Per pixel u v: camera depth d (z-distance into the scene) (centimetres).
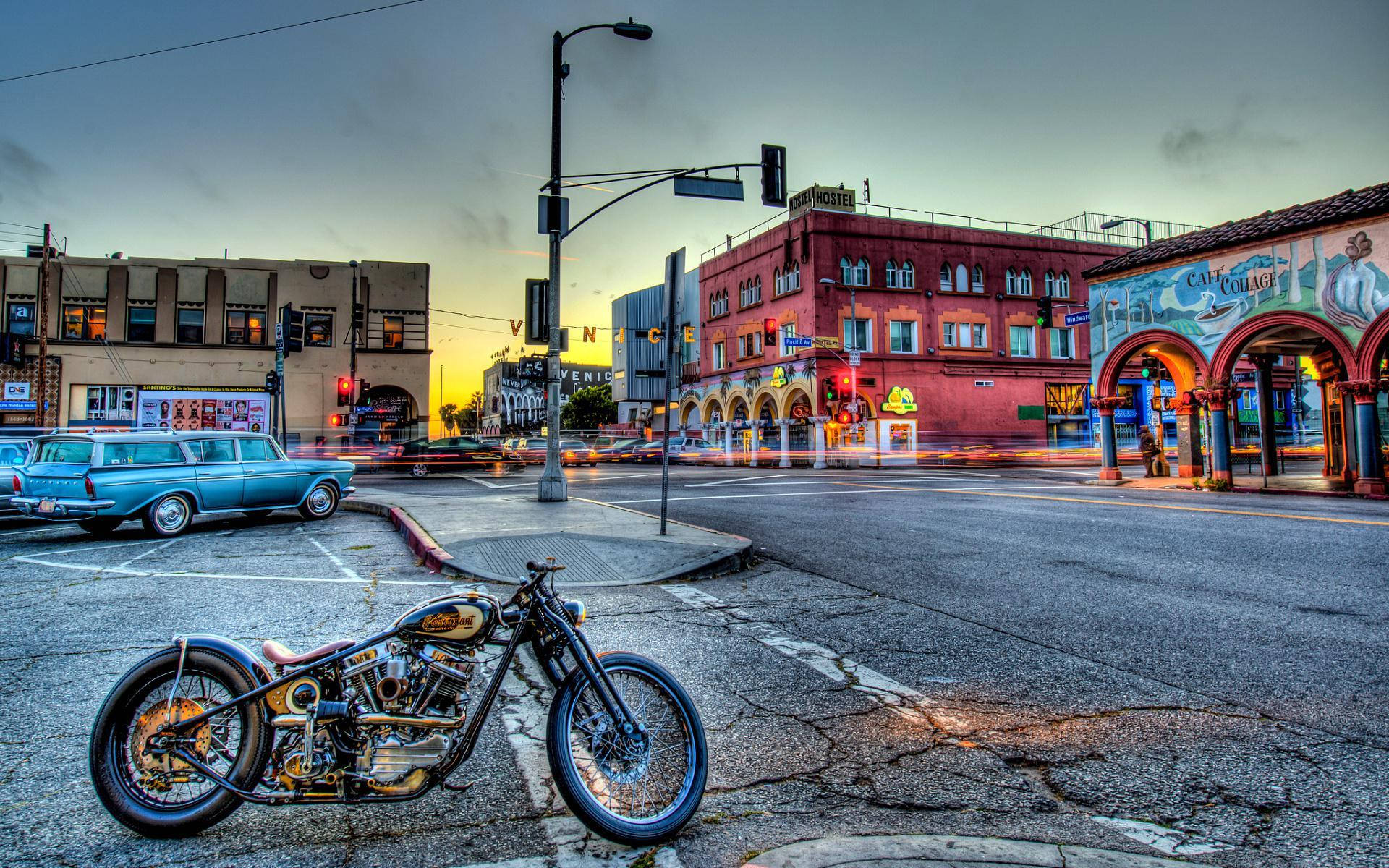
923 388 3694
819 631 602
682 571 809
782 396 3769
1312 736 394
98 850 277
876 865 266
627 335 5572
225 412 3428
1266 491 1769
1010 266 3972
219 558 930
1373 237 1612
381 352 3566
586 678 298
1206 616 643
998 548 986
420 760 280
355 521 1338
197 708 296
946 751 377
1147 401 4103
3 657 510
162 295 3400
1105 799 327
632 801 304
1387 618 625
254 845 283
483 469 2945
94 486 1076
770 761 363
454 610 296
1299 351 2248
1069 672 500
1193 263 1967
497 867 270
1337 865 272
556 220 1435
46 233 2814
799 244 3666
